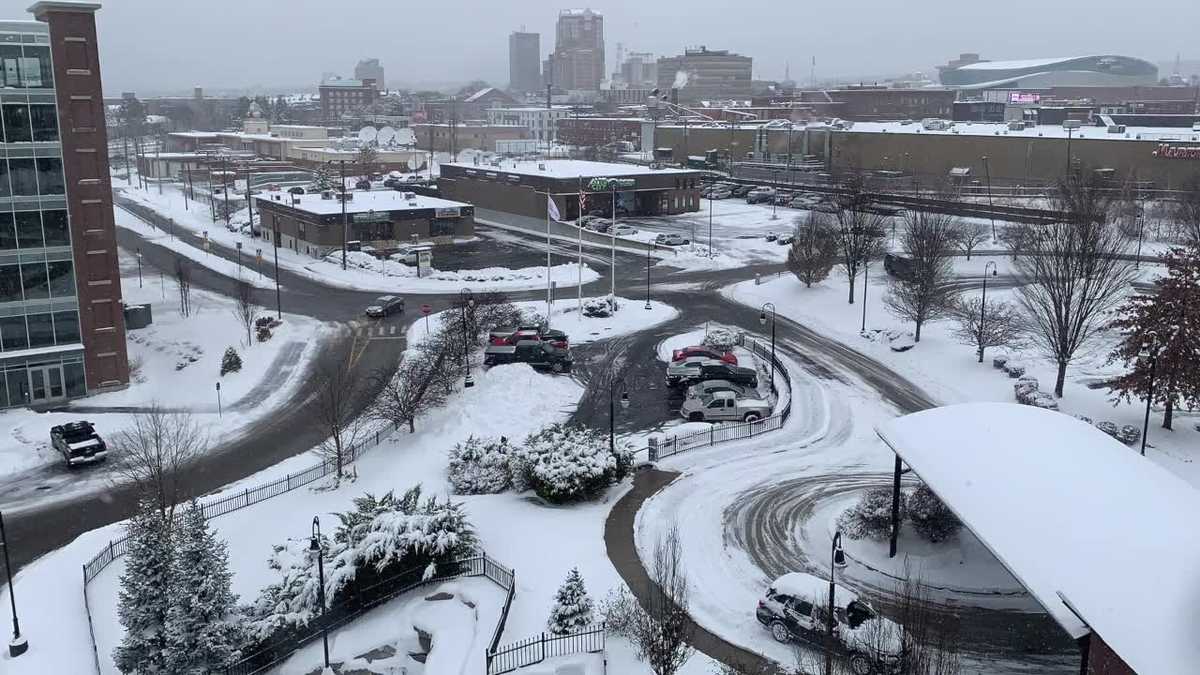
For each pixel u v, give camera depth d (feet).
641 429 145.89
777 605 84.74
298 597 90.63
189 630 82.74
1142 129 440.04
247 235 354.74
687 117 646.74
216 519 118.93
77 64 167.84
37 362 171.22
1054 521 73.92
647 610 81.92
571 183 348.59
